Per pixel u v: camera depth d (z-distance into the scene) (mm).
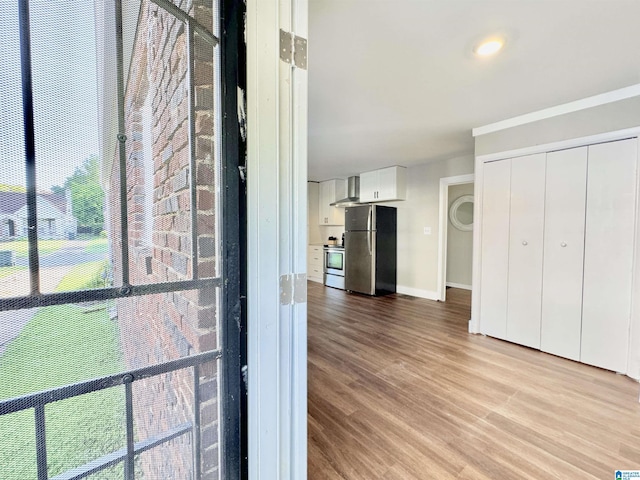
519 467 1353
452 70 1959
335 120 2857
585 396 1955
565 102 2469
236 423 734
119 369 597
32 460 509
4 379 478
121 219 604
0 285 467
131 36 615
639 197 2184
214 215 712
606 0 1337
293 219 820
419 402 1874
